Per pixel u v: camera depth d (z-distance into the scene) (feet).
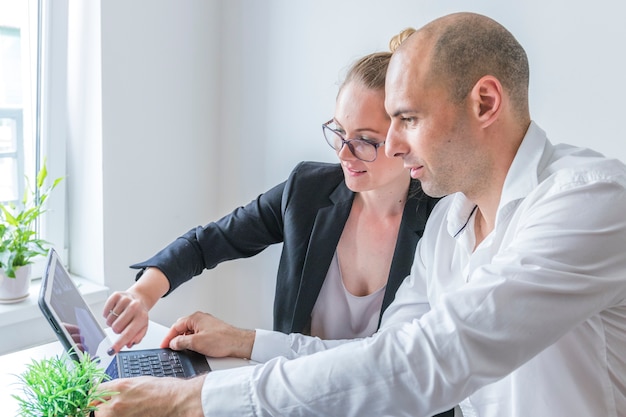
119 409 2.85
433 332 2.42
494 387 3.21
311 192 4.66
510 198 2.94
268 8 6.59
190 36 6.80
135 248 6.66
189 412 2.75
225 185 7.38
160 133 6.69
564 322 2.42
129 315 4.15
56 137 6.27
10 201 6.28
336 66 6.13
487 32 2.72
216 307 7.71
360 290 4.43
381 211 4.37
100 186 6.27
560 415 2.94
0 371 3.91
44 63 6.04
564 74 4.81
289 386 2.58
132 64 6.31
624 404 2.88
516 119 2.91
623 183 2.62
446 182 2.93
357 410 2.50
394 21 5.66
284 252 4.67
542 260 2.45
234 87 7.08
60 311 3.46
